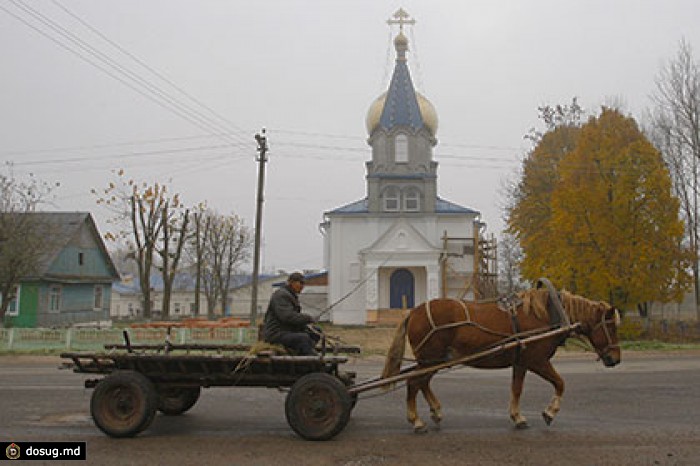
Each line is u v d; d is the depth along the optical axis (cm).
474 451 680
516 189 3731
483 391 1152
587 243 2628
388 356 812
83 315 3853
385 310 3875
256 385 789
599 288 2553
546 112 3547
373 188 4116
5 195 2681
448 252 3928
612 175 2622
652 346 2327
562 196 2662
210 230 5700
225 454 667
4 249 2616
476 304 827
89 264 3953
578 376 1401
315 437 723
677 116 3111
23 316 3200
